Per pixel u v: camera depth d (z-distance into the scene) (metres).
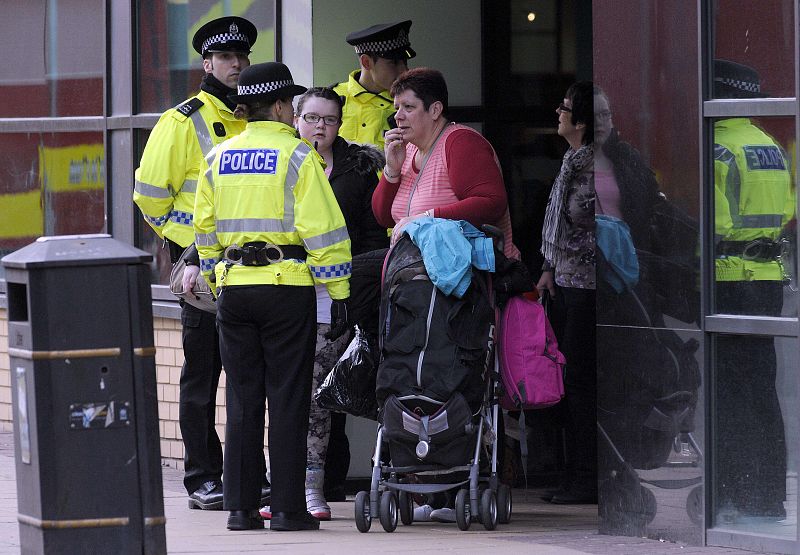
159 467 18.62
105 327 18.31
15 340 18.66
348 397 25.69
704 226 23.16
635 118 24.09
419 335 24.31
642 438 24.17
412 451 24.58
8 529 25.33
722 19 22.95
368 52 30.02
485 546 23.36
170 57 35.34
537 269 34.97
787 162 22.20
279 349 24.88
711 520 23.31
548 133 34.94
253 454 25.31
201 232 25.34
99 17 37.50
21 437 18.66
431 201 25.92
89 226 38.28
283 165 24.55
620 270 24.39
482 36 34.34
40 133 39.53
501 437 28.41
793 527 22.41
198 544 23.70
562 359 25.53
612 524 24.73
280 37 31.92
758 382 22.77
